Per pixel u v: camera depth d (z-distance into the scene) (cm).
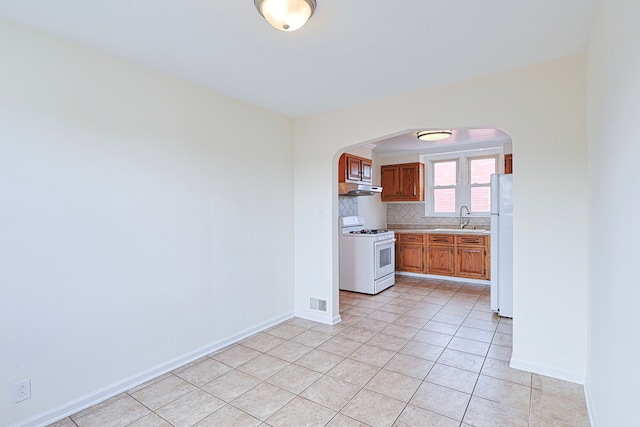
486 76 262
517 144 250
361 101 323
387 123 314
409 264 592
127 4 169
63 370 203
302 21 168
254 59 234
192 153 276
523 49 221
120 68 230
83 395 211
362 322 362
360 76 263
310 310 374
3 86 180
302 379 243
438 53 226
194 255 278
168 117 259
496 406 207
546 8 175
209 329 290
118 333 229
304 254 378
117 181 228
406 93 300
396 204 669
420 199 614
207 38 205
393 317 378
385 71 254
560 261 236
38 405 192
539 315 244
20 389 186
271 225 354
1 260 180
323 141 360
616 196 138
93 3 168
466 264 540
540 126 241
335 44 213
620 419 129
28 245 189
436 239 566
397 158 636
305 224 376
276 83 277
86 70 213
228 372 255
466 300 444
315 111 355
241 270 320
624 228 125
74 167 207
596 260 189
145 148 244
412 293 482
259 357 279
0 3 166
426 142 534
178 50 220
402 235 599
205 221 287
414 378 242
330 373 251
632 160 114
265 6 161
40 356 193
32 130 190
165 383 239
